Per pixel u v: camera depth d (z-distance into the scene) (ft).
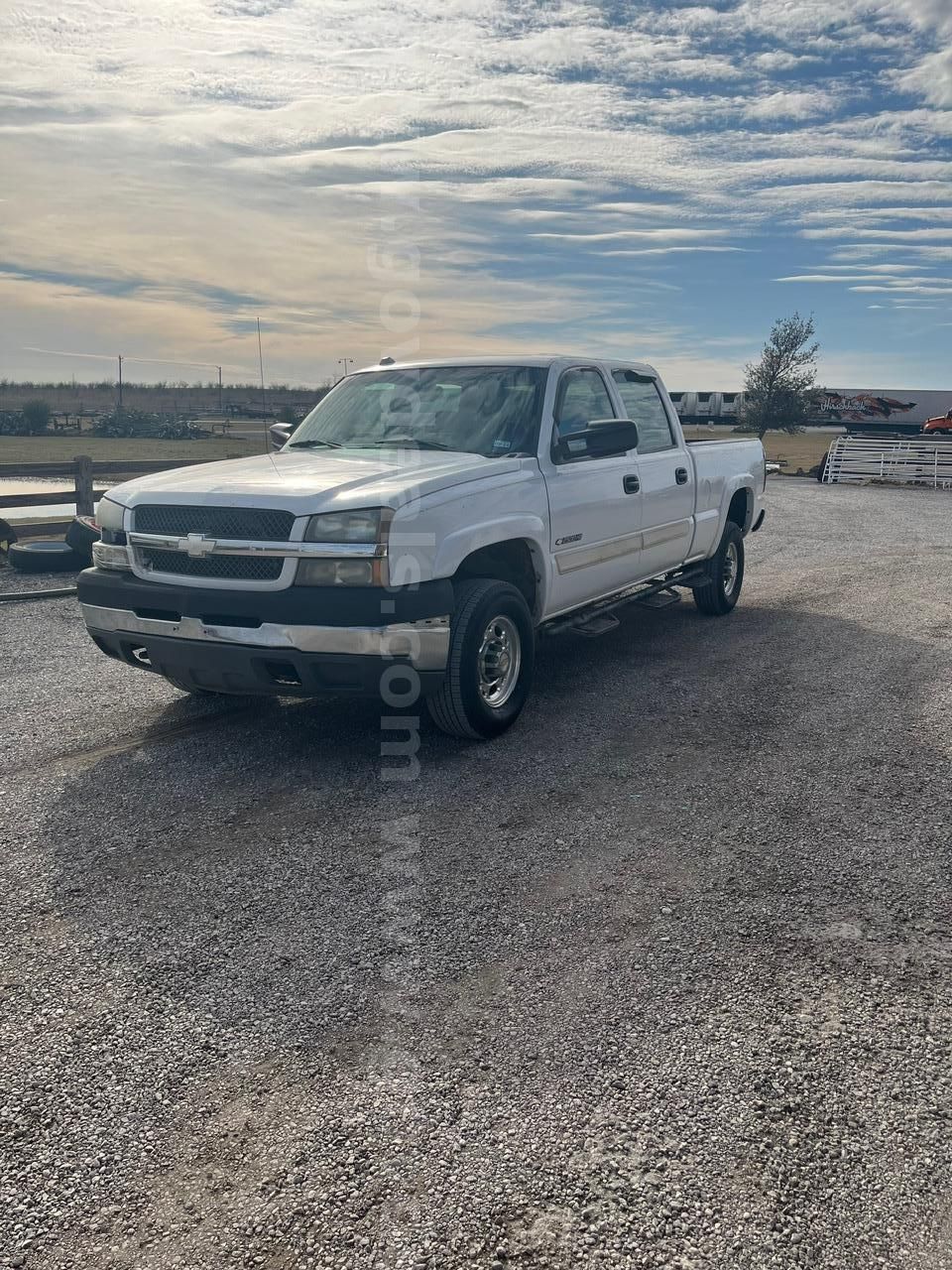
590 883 11.69
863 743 16.89
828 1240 6.64
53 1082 8.12
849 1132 7.64
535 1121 7.71
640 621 27.45
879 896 11.51
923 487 89.71
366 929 10.59
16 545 36.52
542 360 18.84
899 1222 6.80
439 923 10.73
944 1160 7.37
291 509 14.23
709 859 12.39
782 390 137.28
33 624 26.22
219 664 14.75
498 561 17.40
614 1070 8.33
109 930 10.55
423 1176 7.15
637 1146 7.47
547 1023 8.97
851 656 23.21
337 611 13.91
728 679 21.01
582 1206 6.89
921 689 20.36
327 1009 9.15
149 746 16.37
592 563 19.19
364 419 18.90
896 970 9.96
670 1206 6.90
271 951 10.15
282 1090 8.04
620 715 18.25
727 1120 7.75
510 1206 6.89
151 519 15.38
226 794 14.28
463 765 15.51
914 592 32.50
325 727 17.28
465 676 15.23
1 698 19.21
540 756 15.96
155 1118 7.72
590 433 17.71
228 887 11.49
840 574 36.45
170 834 12.91
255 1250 6.52
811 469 107.45
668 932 10.62
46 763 15.57
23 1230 6.65
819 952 10.28
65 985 9.52
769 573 36.76
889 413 175.73
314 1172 7.18
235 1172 7.18
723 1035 8.83
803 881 11.85
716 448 25.45
